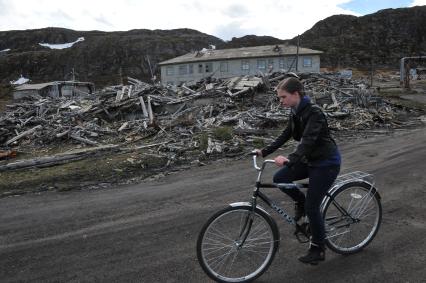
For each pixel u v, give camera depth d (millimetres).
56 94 56688
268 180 8555
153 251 5172
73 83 57781
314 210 4230
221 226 4227
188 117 18766
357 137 13922
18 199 8242
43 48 173875
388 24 148625
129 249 5277
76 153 12203
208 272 4188
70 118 20406
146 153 12180
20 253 5344
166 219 6383
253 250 4371
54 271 4770
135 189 8562
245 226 4262
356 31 148125
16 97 58500
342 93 22719
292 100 4129
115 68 127500
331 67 111500
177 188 8352
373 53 127812
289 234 5430
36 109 23438
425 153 10312
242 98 21234
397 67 112625
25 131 18609
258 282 4262
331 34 154375
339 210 4684
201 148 12422
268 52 66312
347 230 4758
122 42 137375
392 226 5582
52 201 7945
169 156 11555
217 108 19656
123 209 7074
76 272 4715
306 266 4562
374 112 19188
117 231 5969
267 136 14305
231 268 4379
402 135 13750
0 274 4762
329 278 4289
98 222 6441
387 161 9664
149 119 18734
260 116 17109
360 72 88000
